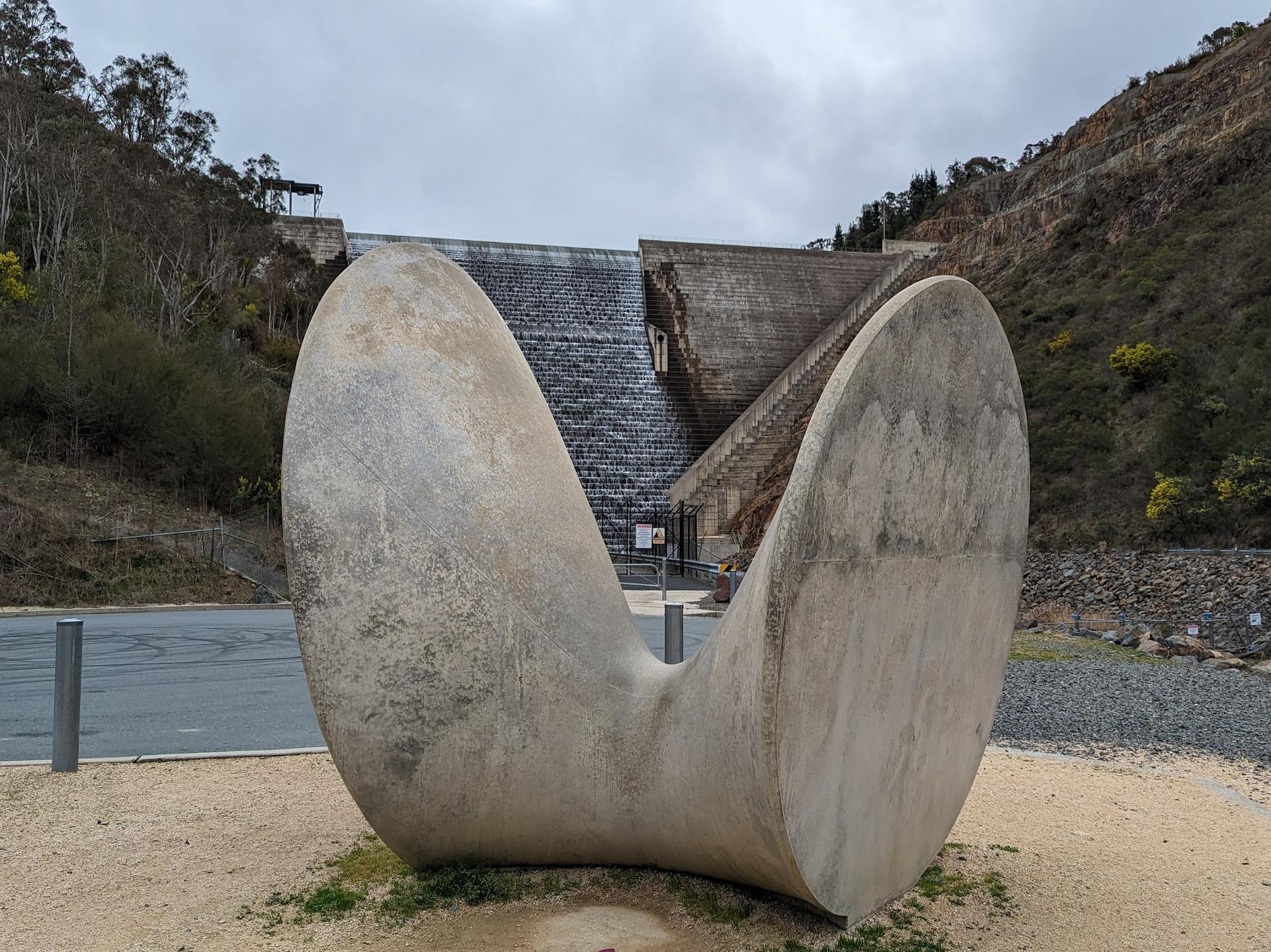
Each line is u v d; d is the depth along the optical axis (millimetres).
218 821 5312
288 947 3707
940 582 4059
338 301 4594
